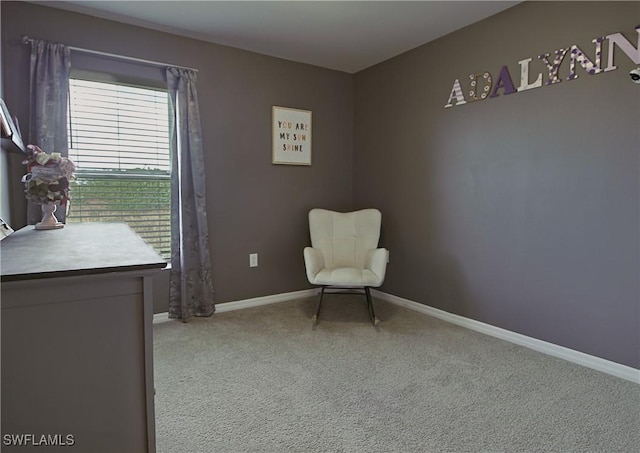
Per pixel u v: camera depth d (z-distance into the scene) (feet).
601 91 6.77
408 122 10.69
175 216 9.55
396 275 11.35
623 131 6.54
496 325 8.74
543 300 7.82
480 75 8.75
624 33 6.45
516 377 6.75
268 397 6.08
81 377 3.21
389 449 4.84
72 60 8.31
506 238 8.43
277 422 5.41
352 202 12.91
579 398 6.04
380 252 9.57
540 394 6.17
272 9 8.11
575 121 7.15
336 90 12.27
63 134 8.09
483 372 6.95
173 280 9.66
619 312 6.73
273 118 11.07
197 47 9.74
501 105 8.38
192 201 9.75
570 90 7.20
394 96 11.09
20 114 7.85
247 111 10.62
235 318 9.94
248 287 11.01
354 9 8.13
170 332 8.92
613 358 6.84
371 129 11.98
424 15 8.41
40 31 7.94
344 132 12.57
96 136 8.86
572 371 6.97
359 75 12.33
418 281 10.65
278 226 11.43
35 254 3.74
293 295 11.84
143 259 3.50
